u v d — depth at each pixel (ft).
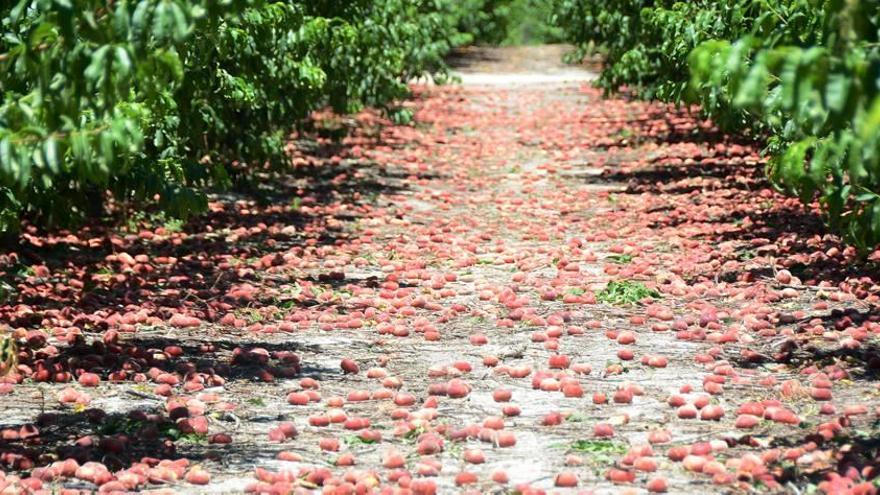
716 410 26.40
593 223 53.21
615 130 86.99
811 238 45.83
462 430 25.50
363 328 35.60
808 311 35.70
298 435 26.03
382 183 66.03
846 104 16.14
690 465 23.17
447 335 34.60
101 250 46.01
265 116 51.93
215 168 42.75
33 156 20.79
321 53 56.59
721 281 40.75
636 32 72.33
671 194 60.49
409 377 30.35
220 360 31.68
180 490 22.79
